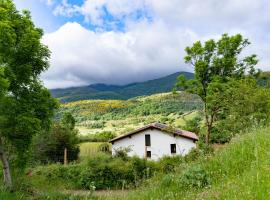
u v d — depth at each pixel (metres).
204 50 50.94
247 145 9.70
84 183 34.25
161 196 8.62
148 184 10.62
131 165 34.88
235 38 49.31
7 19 18.20
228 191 6.59
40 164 44.00
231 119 30.25
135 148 60.91
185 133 62.03
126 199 9.23
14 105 18.84
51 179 34.06
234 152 9.55
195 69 50.78
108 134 99.88
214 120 44.59
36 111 20.33
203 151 11.59
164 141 59.88
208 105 44.00
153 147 60.16
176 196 8.23
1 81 15.85
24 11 20.34
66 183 33.84
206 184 8.67
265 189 5.87
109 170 34.94
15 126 19.00
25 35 19.23
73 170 35.81
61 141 51.47
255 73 50.31
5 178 18.78
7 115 18.91
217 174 8.91
